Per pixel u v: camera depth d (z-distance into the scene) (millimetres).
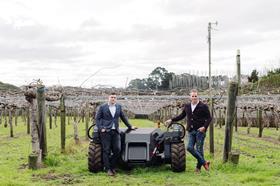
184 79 67000
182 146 12094
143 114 63562
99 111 11922
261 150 18516
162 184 10375
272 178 11078
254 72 60500
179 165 11859
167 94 43594
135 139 11953
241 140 24219
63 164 13453
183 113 12297
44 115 13242
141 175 11617
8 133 31359
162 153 12758
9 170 12539
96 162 11898
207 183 10477
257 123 38531
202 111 11945
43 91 13188
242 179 10773
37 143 12992
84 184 10438
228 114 12914
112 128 11797
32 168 12555
